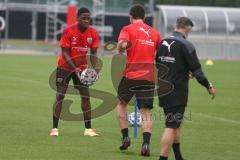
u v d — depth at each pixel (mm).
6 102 57750
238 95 69250
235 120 50094
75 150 35781
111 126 45250
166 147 30328
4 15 155375
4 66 102312
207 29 148750
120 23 158500
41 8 156375
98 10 155750
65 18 156125
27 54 138625
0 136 39750
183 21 31219
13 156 33562
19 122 45969
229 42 150125
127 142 35062
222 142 39812
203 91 73250
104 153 35062
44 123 45719
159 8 152125
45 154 34375
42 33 159750
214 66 119562
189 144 38844
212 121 49188
